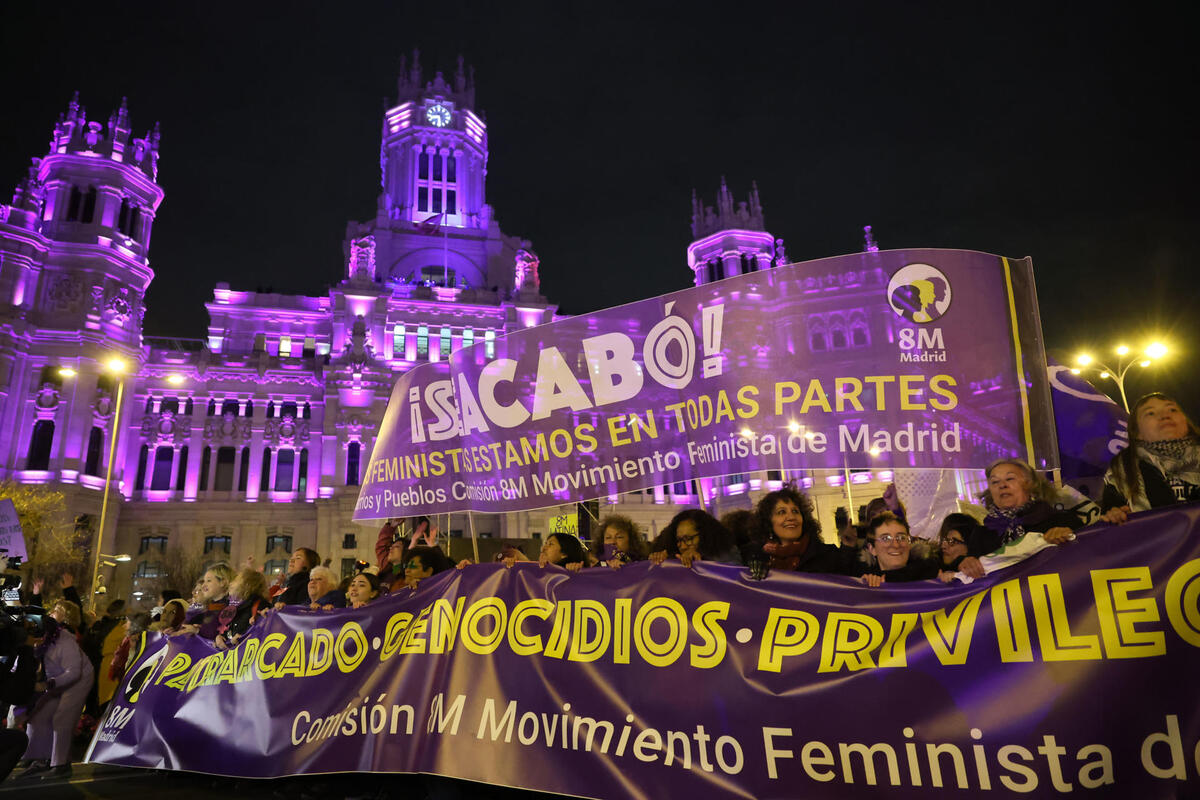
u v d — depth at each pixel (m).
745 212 71.50
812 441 5.77
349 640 7.32
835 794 4.75
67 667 10.03
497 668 6.25
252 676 7.84
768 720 5.07
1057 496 6.12
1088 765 4.26
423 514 7.76
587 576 6.20
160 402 60.94
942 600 4.92
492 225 75.19
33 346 51.81
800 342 5.99
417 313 65.56
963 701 4.62
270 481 60.81
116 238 55.44
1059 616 4.57
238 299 66.69
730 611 5.50
